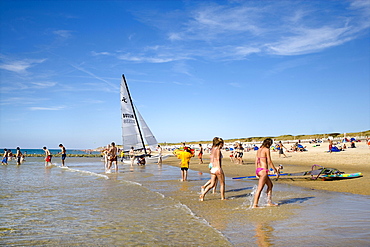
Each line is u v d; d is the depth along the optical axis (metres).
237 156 25.47
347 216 6.50
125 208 7.71
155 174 17.56
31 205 8.21
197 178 14.95
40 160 42.69
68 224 6.16
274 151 41.31
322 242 4.76
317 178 12.78
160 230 5.65
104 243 4.94
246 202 8.36
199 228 5.74
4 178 15.83
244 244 4.77
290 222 6.07
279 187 11.10
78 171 20.98
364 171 16.06
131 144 31.38
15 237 5.30
